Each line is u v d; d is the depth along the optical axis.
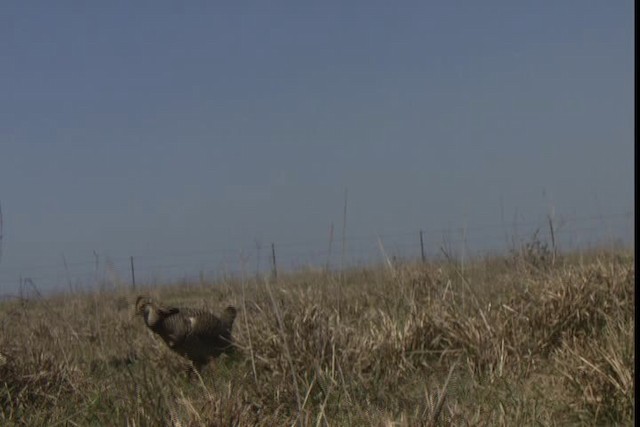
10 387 7.94
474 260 13.99
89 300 12.81
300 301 9.50
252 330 8.62
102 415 6.95
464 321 9.11
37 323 11.43
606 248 13.48
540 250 13.90
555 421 6.69
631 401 6.59
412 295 10.83
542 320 8.96
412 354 8.68
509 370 8.02
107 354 9.96
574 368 7.10
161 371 8.84
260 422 6.07
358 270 15.20
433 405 6.10
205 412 6.02
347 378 7.50
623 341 7.18
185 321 8.95
